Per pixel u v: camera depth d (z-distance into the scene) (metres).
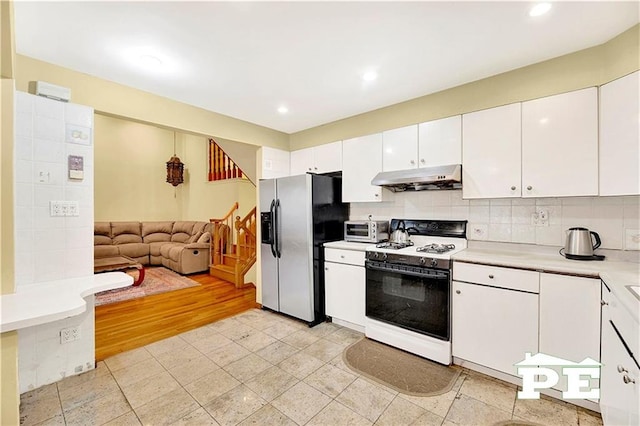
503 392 1.87
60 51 1.91
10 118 1.49
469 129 2.38
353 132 3.21
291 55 1.98
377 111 2.99
